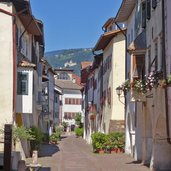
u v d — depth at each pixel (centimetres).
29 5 3027
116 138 4162
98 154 4041
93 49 5250
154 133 2495
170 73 2162
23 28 3478
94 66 5966
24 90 3162
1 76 2995
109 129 4397
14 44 3011
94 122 6206
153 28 2548
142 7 2908
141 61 2831
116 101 4322
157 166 2528
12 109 2991
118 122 4312
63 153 4238
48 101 7506
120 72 4297
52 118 9094
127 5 3331
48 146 5584
